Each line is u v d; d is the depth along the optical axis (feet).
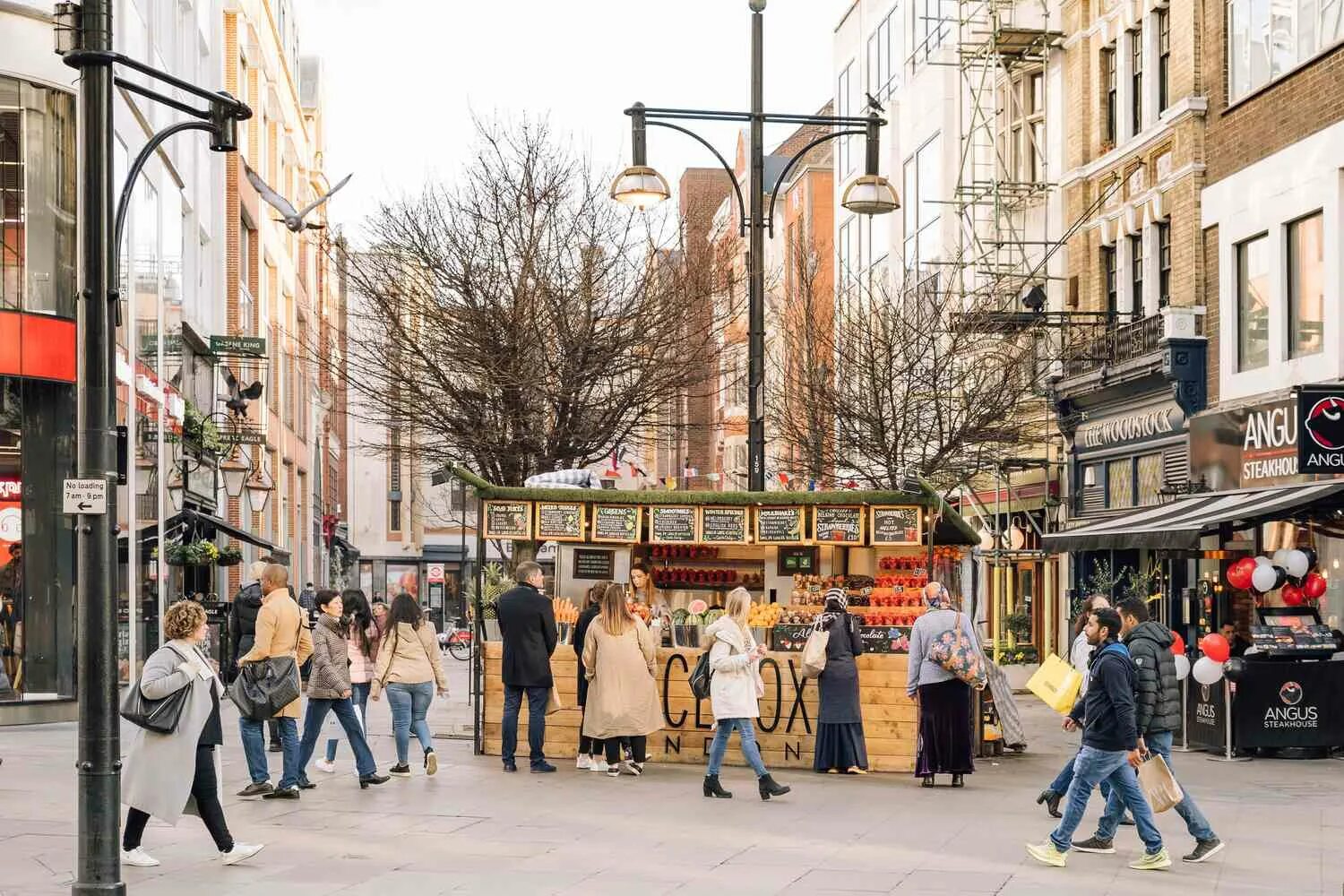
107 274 30.14
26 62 70.44
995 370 95.50
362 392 97.45
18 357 69.05
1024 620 98.84
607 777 49.90
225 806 42.63
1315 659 57.72
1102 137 96.17
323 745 59.98
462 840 37.06
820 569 59.21
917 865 33.73
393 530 284.41
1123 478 90.99
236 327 127.54
